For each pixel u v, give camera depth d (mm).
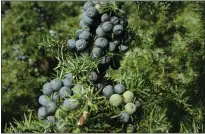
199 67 958
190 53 953
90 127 458
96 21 520
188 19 965
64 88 487
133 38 560
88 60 502
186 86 903
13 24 1231
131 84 491
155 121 499
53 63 1211
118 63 528
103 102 474
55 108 480
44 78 1134
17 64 1138
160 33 1009
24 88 1106
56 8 1369
